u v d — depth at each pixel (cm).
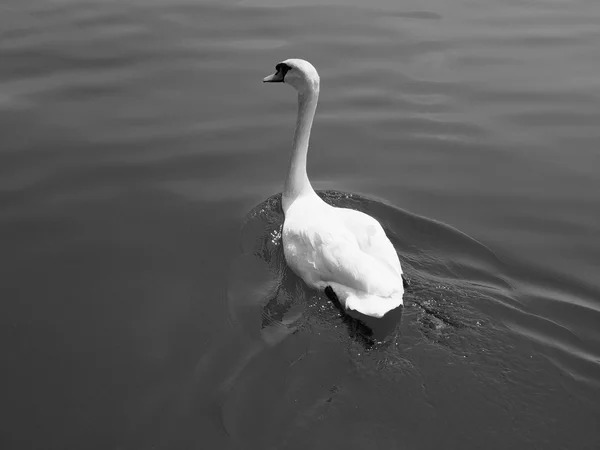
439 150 1357
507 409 774
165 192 1176
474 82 1603
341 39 1783
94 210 1118
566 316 931
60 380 802
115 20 1852
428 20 1936
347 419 751
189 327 880
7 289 942
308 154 1344
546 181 1265
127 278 970
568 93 1555
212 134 1364
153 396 778
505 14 1997
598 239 1112
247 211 1134
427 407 772
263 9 1967
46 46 1673
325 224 971
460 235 1095
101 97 1468
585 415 770
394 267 928
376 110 1494
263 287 964
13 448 718
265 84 1561
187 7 1969
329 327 888
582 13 2005
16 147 1272
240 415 750
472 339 869
